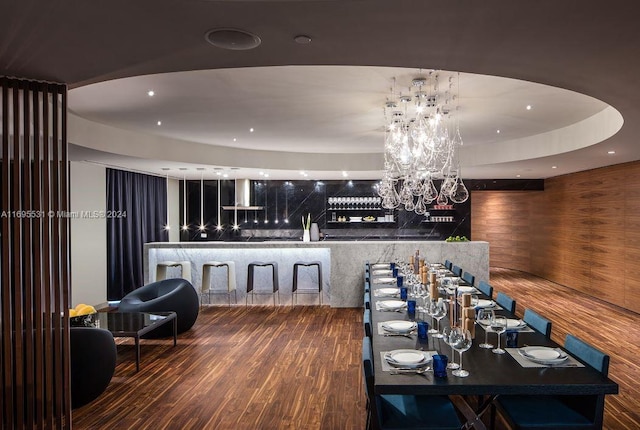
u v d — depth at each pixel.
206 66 2.83
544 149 7.17
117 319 5.33
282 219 11.37
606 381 2.38
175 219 11.20
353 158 9.68
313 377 4.56
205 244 8.02
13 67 2.78
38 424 3.07
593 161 7.60
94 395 3.96
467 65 2.86
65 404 3.13
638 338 5.92
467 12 2.10
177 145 7.81
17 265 3.02
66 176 3.12
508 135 7.41
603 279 8.34
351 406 3.88
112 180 8.70
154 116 5.94
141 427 3.54
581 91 3.40
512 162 7.92
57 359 3.12
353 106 5.43
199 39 2.40
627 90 3.34
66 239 3.13
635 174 7.46
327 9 2.06
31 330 3.06
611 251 8.10
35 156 3.04
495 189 10.96
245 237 11.37
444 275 5.84
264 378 4.55
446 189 6.47
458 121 6.27
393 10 2.07
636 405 3.90
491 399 2.86
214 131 7.05
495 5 2.03
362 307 7.93
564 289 9.51
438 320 3.53
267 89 4.68
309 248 8.12
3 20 2.16
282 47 2.52
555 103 5.25
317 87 4.61
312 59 2.74
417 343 3.06
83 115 5.85
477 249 8.09
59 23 2.19
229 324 6.76
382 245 7.98
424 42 2.47
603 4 2.01
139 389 4.30
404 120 6.19
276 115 5.91
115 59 2.67
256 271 8.23
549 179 10.56
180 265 7.92
